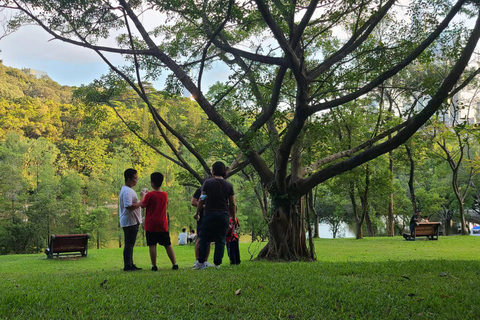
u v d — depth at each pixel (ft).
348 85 39.22
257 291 15.37
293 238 40.06
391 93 76.54
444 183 142.41
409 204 138.51
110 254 53.06
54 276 22.79
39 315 12.06
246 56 33.53
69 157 240.32
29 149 165.68
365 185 86.33
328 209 162.91
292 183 40.45
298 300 14.12
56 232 138.51
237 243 28.89
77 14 34.42
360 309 13.00
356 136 77.46
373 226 143.43
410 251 50.93
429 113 32.04
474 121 72.13
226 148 46.06
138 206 24.62
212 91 51.90
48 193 137.90
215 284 16.70
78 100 44.45
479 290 15.55
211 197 22.54
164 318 12.17
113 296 14.56
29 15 33.55
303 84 32.14
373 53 35.86
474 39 30.99
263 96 44.27
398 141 33.83
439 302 13.51
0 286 17.13
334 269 21.67
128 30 37.17
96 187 157.58
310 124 38.60
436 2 35.24
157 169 154.92
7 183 131.85
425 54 38.29
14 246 130.21
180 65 38.63
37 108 297.12
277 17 29.60
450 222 173.68
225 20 30.35
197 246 26.61
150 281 17.43
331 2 33.94
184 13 31.81
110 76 42.83
